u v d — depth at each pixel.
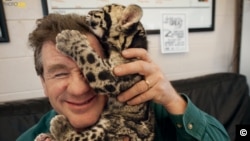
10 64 1.29
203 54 1.78
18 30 1.28
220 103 1.54
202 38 1.75
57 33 0.59
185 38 1.67
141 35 0.66
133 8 0.62
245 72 1.80
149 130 0.66
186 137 0.67
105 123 0.63
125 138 0.63
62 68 0.60
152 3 1.53
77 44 0.58
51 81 0.62
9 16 1.25
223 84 1.61
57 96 0.63
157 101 0.64
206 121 0.69
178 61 1.70
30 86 1.35
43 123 0.85
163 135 0.76
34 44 0.64
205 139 0.67
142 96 0.61
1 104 1.21
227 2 1.76
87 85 0.60
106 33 0.62
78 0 1.36
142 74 0.59
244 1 1.68
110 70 0.57
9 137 1.13
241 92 1.61
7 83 1.31
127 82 0.58
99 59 0.58
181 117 0.66
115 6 0.65
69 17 0.64
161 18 1.57
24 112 1.20
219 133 0.71
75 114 0.63
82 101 0.61
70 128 0.64
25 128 1.16
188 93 1.51
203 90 1.55
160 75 0.62
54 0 1.31
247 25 1.72
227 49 1.85
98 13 0.63
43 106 1.24
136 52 0.60
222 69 1.88
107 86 0.57
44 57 0.62
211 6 1.70
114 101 0.63
